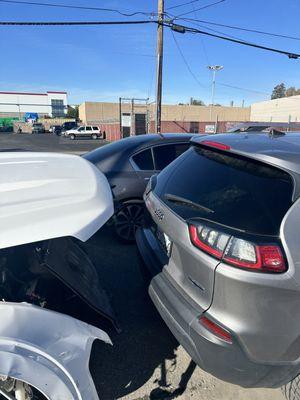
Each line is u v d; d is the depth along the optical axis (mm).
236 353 1875
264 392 2293
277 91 98938
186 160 2734
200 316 1973
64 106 93188
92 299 2256
